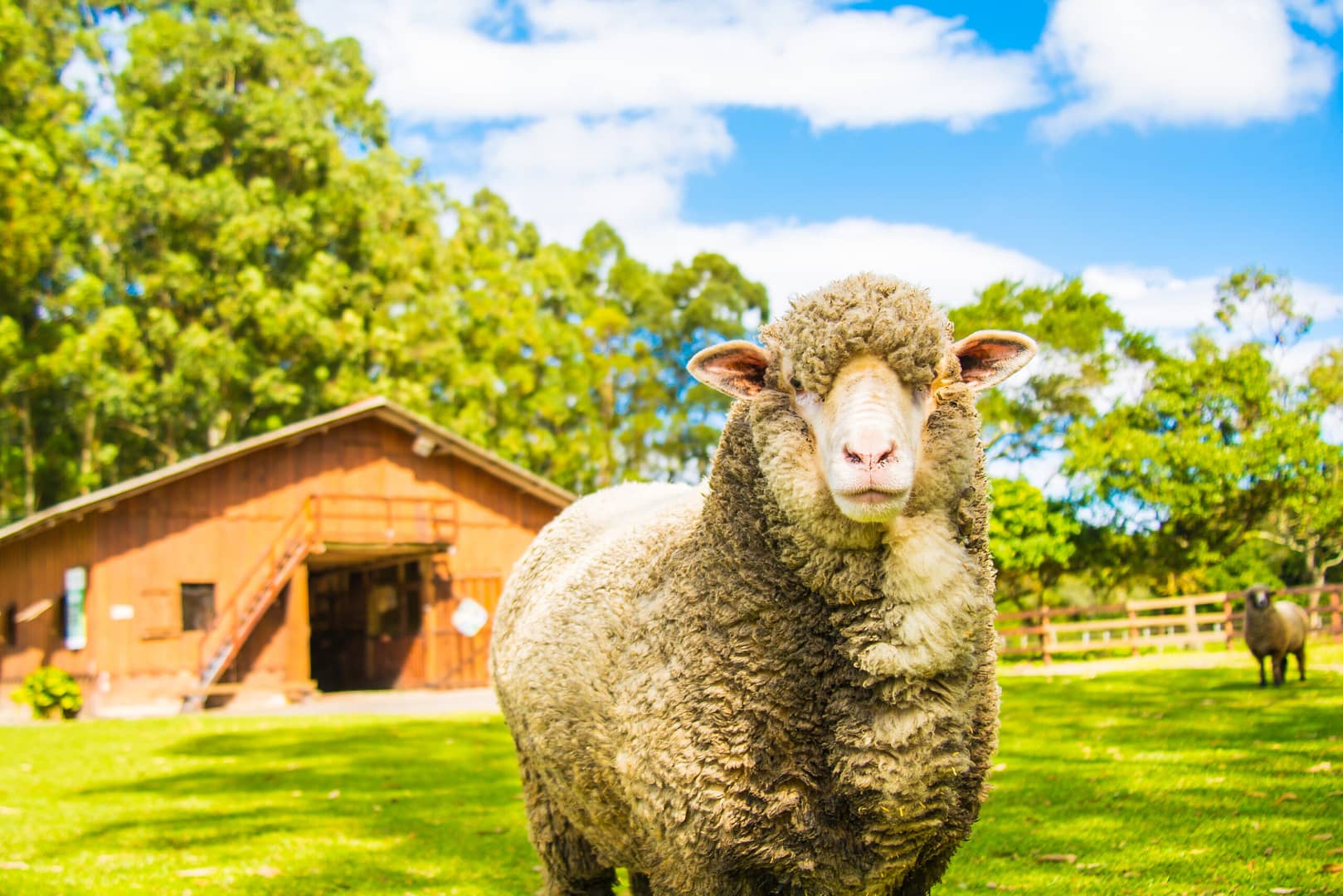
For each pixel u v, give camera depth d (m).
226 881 6.50
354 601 30.67
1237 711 11.51
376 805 9.14
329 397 37.75
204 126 40.59
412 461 25.62
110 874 6.76
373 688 29.14
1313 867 5.33
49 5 40.69
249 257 39.56
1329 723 10.06
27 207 34.66
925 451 2.89
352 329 38.91
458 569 26.00
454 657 25.88
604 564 3.67
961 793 3.05
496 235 55.81
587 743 3.42
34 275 36.41
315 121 42.53
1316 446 26.56
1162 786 7.69
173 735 15.49
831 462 2.71
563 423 46.91
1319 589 21.64
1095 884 5.34
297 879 6.52
